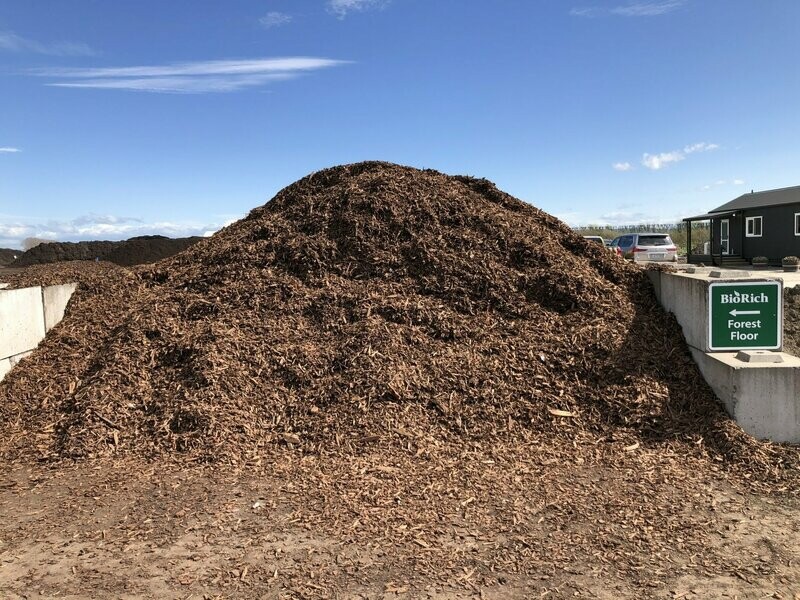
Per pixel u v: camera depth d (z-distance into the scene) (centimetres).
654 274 668
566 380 541
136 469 445
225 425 489
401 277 668
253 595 285
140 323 621
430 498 389
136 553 325
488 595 286
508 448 469
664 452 457
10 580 299
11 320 615
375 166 884
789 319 900
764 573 302
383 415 498
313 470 435
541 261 686
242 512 372
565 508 374
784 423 468
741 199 2698
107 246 2812
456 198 784
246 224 838
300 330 600
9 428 529
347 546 331
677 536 340
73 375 596
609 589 290
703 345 530
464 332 595
